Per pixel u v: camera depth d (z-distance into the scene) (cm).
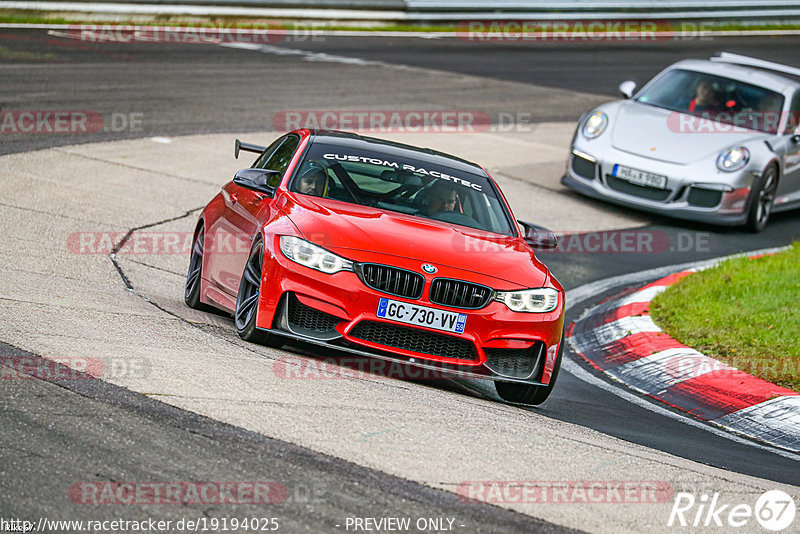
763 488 1856
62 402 1650
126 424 1597
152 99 5734
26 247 3030
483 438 1836
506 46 9400
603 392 2597
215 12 8488
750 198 4656
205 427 1631
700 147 4744
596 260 4062
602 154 4759
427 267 2180
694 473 1880
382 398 1991
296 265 2166
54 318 2162
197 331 2319
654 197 4662
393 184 2555
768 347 2897
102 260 3088
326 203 2409
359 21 9312
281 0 8831
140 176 4281
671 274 3900
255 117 5622
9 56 6397
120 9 8069
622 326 3125
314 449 1612
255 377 1956
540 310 2253
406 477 1562
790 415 2453
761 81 5181
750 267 3759
